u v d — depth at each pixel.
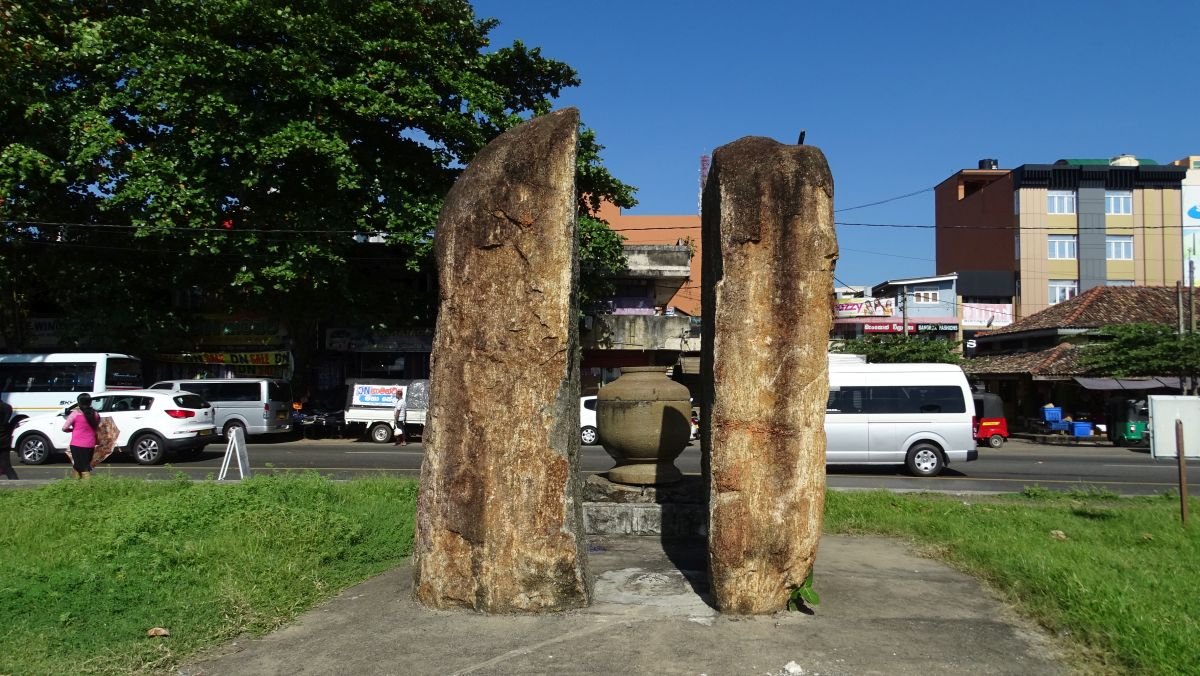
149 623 5.06
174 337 22.66
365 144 18.98
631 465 8.57
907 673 4.27
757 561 5.12
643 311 26.11
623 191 20.80
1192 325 24.52
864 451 15.10
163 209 17.08
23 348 22.77
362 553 7.04
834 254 5.18
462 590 5.31
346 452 18.91
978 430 23.02
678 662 4.41
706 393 7.28
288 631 5.07
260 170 16.97
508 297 5.23
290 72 16.69
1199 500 10.48
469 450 5.28
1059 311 30.00
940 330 35.03
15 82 17.12
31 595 5.34
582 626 4.96
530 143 5.27
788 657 4.48
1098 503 10.22
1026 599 5.52
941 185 44.81
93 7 18.64
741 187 5.18
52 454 17.19
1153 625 4.72
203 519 7.48
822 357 5.14
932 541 7.68
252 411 20.88
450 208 5.46
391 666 4.42
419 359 25.08
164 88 16.28
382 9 17.80
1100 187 35.72
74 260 20.69
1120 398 24.14
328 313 21.83
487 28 20.58
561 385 5.22
